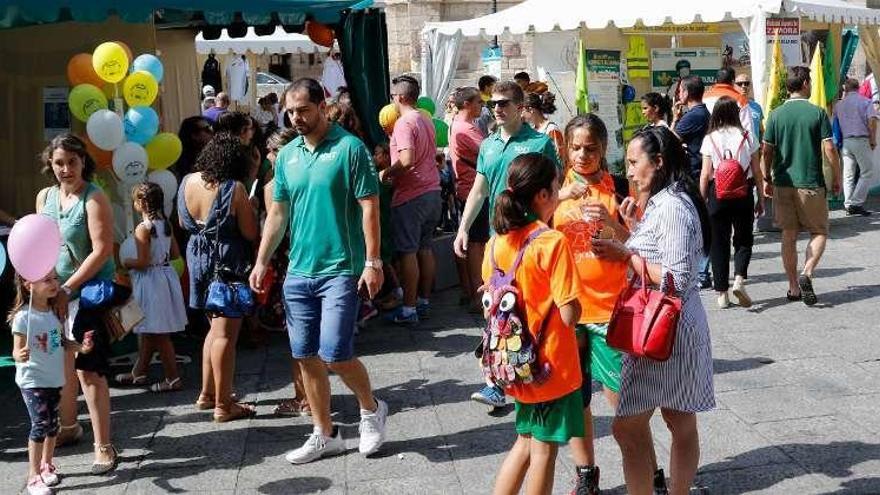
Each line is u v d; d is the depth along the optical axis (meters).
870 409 5.62
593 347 4.39
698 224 3.86
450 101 10.30
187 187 5.89
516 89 5.68
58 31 8.12
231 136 5.99
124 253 6.45
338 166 4.97
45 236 4.82
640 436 4.10
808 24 13.73
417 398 6.26
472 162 8.40
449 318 8.41
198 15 8.48
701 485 4.70
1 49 8.34
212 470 5.23
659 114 8.87
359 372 5.20
